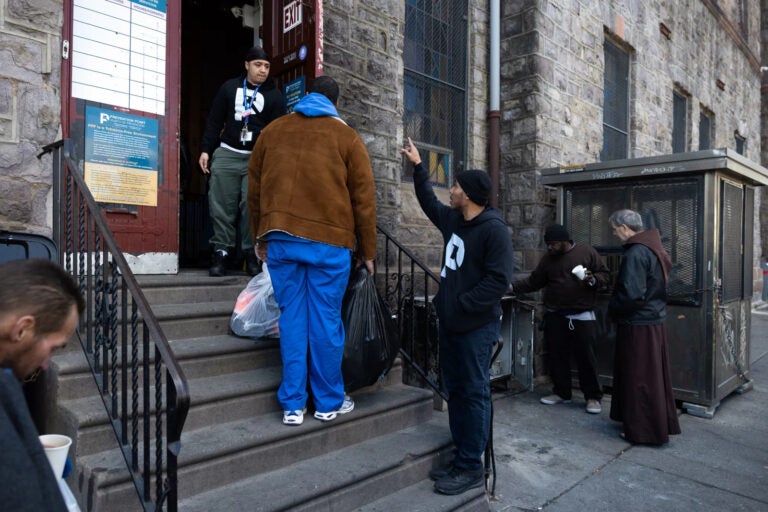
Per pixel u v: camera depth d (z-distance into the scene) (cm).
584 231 558
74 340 270
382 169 474
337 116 291
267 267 308
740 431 442
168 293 340
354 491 256
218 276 382
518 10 611
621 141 795
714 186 480
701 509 307
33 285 101
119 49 347
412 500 270
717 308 486
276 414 288
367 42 464
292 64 423
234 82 394
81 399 247
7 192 279
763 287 1362
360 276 301
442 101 591
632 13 791
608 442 409
